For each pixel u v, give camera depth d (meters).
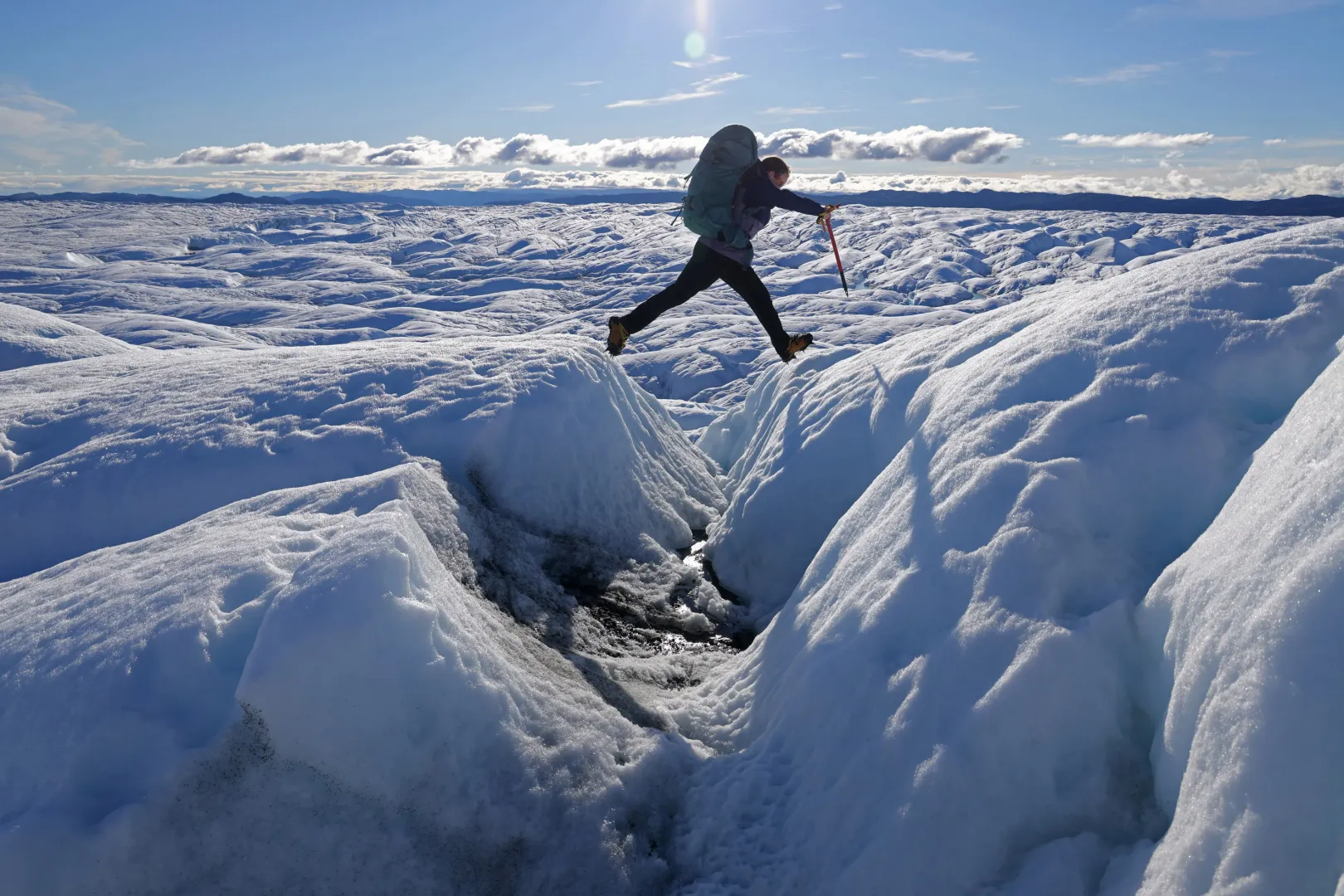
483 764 2.36
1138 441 2.45
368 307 132.25
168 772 2.02
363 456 4.29
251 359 6.02
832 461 4.41
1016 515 2.43
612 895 2.35
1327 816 1.38
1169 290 2.97
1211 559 1.96
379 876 2.14
